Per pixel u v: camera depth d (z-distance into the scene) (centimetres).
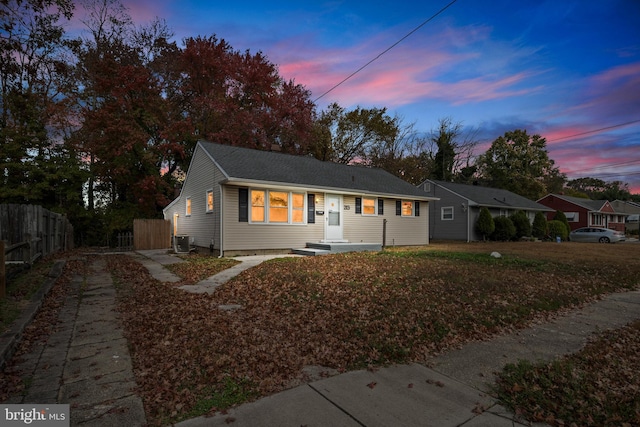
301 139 2728
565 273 949
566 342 468
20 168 1827
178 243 1565
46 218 1220
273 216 1412
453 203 2566
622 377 359
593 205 3856
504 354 422
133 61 2417
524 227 2505
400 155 3881
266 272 881
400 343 435
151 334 464
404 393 320
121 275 941
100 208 2495
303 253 1366
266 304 614
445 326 499
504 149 4341
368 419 273
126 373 353
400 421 272
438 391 325
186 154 2477
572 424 273
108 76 2130
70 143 2134
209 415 276
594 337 492
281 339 449
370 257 1196
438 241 2444
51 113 2033
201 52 2369
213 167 1417
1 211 1005
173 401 295
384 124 3356
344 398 307
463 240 2480
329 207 1570
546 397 315
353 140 3403
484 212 2403
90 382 331
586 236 2767
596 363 393
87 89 2270
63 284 794
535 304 638
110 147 2122
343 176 1759
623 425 271
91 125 2073
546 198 3950
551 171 4853
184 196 1838
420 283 740
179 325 496
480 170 4572
